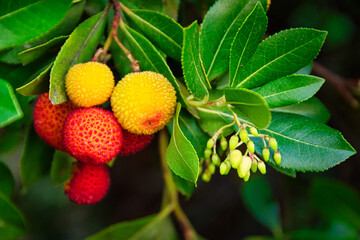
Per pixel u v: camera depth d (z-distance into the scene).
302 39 0.24
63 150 0.26
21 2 0.22
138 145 0.25
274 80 0.24
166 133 0.32
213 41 0.25
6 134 0.32
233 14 0.25
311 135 0.24
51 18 0.22
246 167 0.23
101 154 0.24
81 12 0.25
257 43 0.24
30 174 0.29
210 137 0.26
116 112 0.23
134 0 0.27
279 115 0.25
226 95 0.22
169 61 0.25
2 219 0.30
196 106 0.24
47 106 0.25
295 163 0.24
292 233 0.36
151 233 0.33
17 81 0.25
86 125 0.23
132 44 0.24
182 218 0.33
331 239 0.35
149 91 0.23
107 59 0.25
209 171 0.26
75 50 0.24
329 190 0.36
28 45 0.25
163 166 0.33
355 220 0.36
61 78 0.23
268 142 0.24
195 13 0.34
